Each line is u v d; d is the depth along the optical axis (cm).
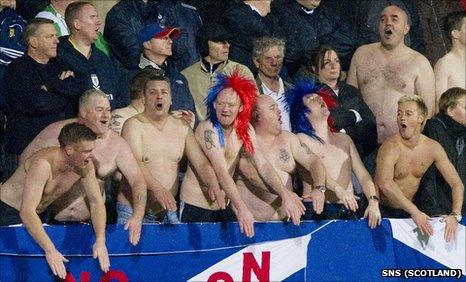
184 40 3047
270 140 2870
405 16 3195
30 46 2697
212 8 3161
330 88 3005
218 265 2750
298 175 2939
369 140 3092
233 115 2777
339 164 2939
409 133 3012
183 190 2784
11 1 2862
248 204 2845
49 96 2680
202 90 2981
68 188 2619
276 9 3161
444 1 3372
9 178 2617
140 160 2717
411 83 3195
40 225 2530
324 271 2847
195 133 2789
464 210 3081
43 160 2562
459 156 3120
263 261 2791
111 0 3041
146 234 2683
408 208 2953
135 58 2908
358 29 3262
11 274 2564
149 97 2739
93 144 2589
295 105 2950
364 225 2894
